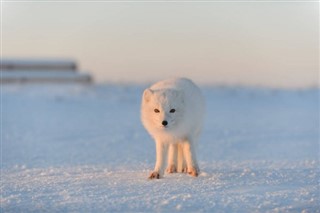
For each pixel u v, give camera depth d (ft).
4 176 65.21
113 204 49.14
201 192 53.52
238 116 179.83
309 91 315.58
